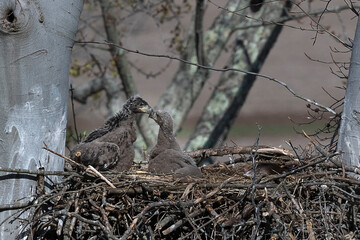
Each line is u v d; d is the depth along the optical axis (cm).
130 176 1034
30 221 908
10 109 948
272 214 934
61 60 972
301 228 961
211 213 945
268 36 2203
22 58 929
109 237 896
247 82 2198
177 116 2159
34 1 919
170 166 1183
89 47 2003
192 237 981
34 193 966
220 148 1304
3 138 954
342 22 1789
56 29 953
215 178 1121
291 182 1006
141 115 1980
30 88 946
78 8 986
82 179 984
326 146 1238
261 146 1279
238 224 948
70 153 1170
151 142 1970
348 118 1083
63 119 1000
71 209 971
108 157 1143
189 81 2178
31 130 960
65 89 997
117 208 964
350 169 1036
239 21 2155
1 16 898
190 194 991
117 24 1983
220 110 2198
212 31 2170
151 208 940
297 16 1775
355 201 973
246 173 1180
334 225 959
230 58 2252
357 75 1073
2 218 955
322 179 1002
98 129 1260
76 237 963
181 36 2278
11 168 956
